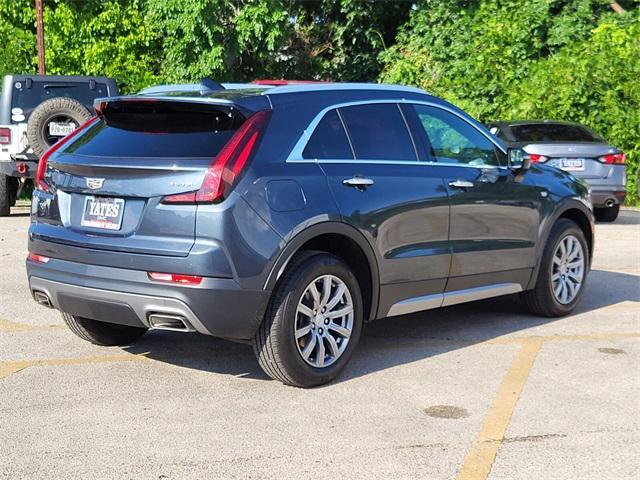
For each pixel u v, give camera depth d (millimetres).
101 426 4668
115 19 19359
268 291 5027
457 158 6426
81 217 5301
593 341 6594
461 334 6797
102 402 5059
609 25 18516
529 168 7051
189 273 4848
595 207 14008
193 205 4875
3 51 18922
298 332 5223
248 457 4266
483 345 6453
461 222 6277
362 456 4293
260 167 5051
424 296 6113
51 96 13961
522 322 7219
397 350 6305
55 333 6672
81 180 5273
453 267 6242
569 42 19250
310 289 5246
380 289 5730
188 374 5648
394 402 5117
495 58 19391
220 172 4875
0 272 9125
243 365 5871
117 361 5926
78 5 19297
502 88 19109
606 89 17391
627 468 4199
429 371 5762
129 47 19578
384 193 5680
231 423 4734
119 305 5094
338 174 5445
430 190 6020
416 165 6027
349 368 5820
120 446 4391
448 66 20500
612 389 5410
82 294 5215
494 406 5062
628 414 4953
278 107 5320
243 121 5125
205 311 4879
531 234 6941
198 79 19234
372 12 21906
